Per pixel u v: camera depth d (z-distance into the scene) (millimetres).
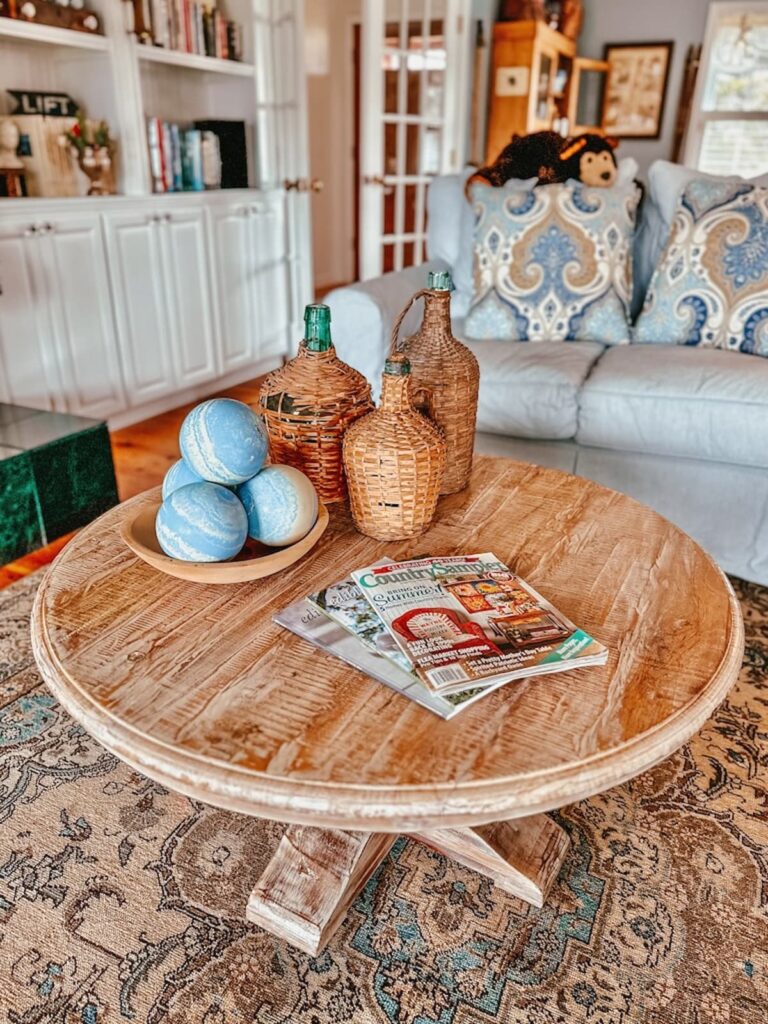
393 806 629
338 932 988
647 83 5484
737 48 5105
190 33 3043
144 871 1067
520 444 1979
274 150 3723
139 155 2840
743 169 5348
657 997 912
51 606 898
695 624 879
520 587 934
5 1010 884
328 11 5699
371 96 3697
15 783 1220
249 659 803
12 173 2455
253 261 3592
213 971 933
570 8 5191
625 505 1203
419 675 766
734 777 1261
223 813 1171
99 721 712
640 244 2271
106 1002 895
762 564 1805
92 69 2715
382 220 3992
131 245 2844
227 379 3660
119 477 2523
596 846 1124
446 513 1167
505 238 2127
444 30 4074
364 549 1049
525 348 2039
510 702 740
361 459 1003
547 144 2379
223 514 896
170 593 932
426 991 917
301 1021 882
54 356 2609
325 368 1089
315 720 713
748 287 1912
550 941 980
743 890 1057
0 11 2252
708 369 1761
